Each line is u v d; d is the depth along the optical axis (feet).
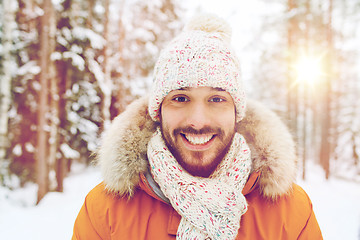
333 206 24.89
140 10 38.04
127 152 3.37
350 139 57.47
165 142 3.27
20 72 24.38
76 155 27.84
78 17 28.32
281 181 3.34
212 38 3.23
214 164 3.11
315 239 3.38
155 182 3.36
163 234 3.22
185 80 2.94
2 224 17.43
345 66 61.87
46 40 23.13
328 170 40.55
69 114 28.09
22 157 27.22
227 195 2.98
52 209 21.22
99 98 30.37
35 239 15.72
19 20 26.23
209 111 3.03
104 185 3.58
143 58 37.99
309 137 75.97
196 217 2.89
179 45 3.14
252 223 3.32
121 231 3.26
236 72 3.22
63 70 26.91
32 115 27.32
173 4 43.14
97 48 27.40
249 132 3.65
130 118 3.57
